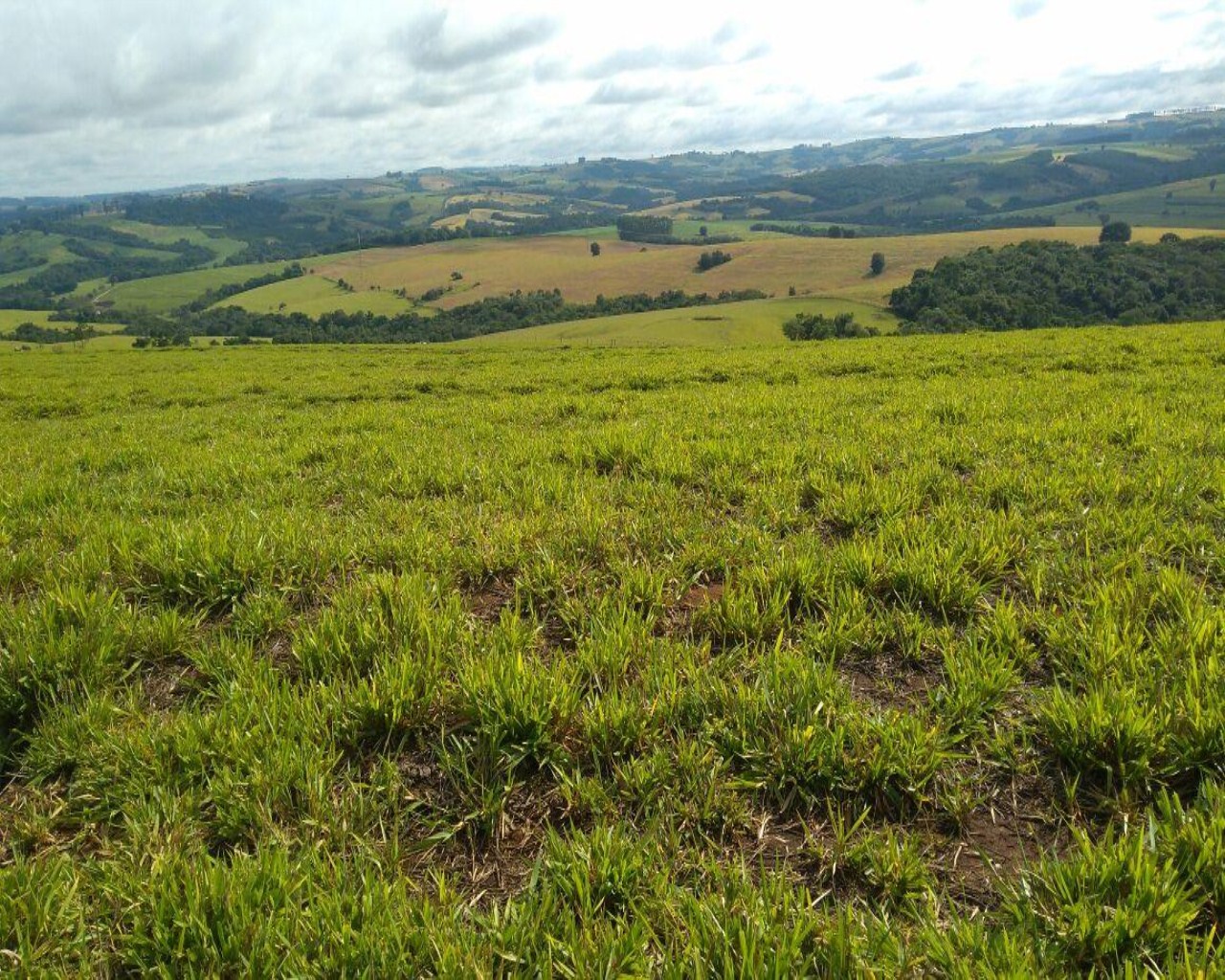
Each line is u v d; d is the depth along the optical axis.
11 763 3.44
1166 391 11.77
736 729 3.35
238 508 6.96
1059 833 2.85
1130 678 3.50
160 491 8.03
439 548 5.48
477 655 3.95
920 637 4.02
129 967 2.41
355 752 3.41
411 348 53.59
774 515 6.17
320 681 3.77
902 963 2.23
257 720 3.46
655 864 2.69
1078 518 5.67
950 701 3.45
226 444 11.26
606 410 13.09
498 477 7.77
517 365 29.95
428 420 13.18
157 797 3.02
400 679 3.56
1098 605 4.20
